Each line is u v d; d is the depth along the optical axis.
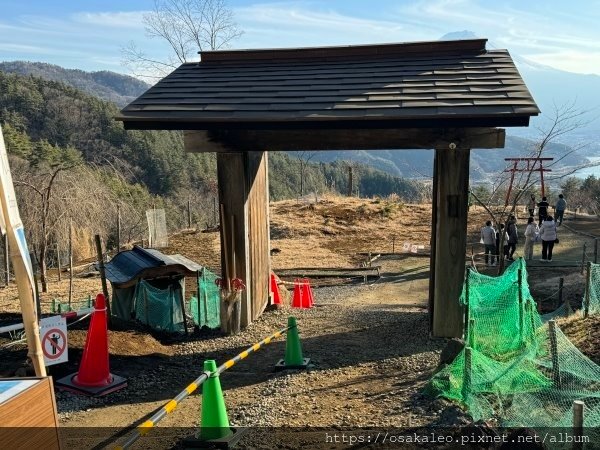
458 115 7.35
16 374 6.45
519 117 7.36
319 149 8.48
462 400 5.19
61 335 5.56
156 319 9.80
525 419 4.66
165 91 9.07
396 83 8.52
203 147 8.85
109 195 16.83
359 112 7.69
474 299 8.18
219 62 10.43
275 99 8.41
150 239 22.28
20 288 4.29
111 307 10.48
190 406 6.04
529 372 5.45
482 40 9.52
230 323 9.51
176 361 7.92
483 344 7.32
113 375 6.88
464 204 8.11
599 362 5.95
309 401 5.85
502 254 11.18
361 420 5.16
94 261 20.02
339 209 28.50
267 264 11.65
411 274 17.52
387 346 8.21
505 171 21.48
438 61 9.34
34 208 14.51
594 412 4.67
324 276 17.61
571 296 12.23
